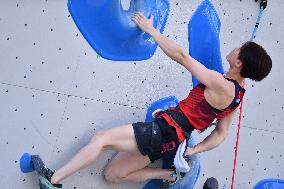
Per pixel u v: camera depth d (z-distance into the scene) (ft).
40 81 11.17
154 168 11.70
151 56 12.03
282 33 13.35
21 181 11.21
